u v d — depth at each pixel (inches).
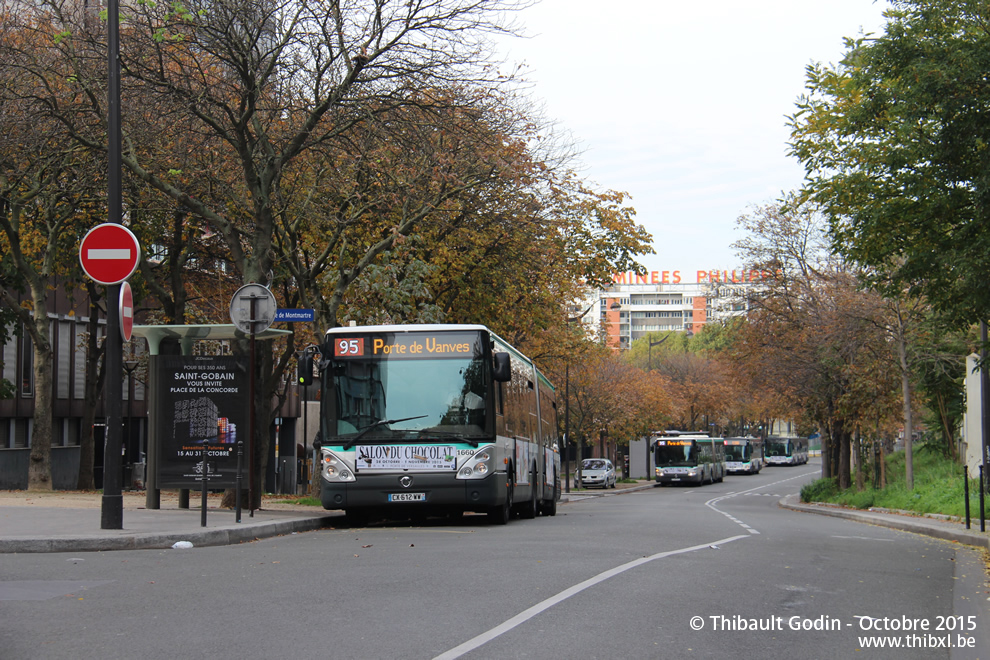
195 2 740.7
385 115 811.4
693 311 7411.4
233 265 1248.8
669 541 559.5
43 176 967.6
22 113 813.2
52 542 466.0
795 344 1535.4
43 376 1083.9
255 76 754.8
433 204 951.0
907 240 571.2
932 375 1467.8
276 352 1403.8
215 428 673.6
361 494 657.0
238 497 594.2
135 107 770.2
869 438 1536.7
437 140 914.1
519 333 1475.1
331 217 921.5
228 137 760.3
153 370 681.0
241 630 266.8
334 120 823.1
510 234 1119.6
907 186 536.4
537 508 948.0
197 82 771.4
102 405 1752.0
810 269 1534.2
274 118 853.8
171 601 314.2
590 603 313.9
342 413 667.4
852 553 553.0
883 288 595.8
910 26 518.0
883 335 1370.6
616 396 2551.7
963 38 509.4
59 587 344.5
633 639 261.3
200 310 1357.0
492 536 581.6
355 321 983.0
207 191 873.5
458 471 657.0
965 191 518.3
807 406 1605.6
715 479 3102.9
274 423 1931.6
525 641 254.2
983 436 1023.6
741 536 639.1
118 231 520.1
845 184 581.3
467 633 263.1
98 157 839.7
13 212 1066.7
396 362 673.6
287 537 576.7
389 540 547.8
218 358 674.8
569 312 1631.4
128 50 767.7
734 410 3567.9
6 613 292.8
